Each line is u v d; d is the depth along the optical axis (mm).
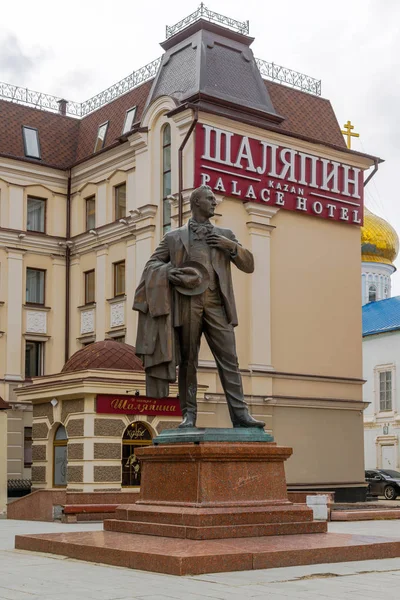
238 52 31562
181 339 12500
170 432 12148
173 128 29891
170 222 30156
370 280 55938
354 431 32219
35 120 36469
